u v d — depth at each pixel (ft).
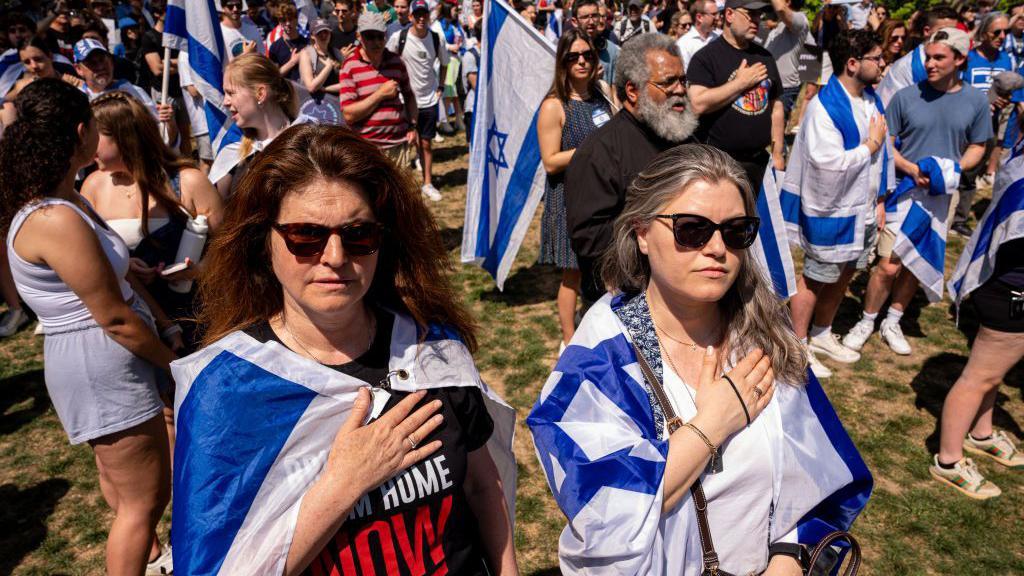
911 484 11.63
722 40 12.82
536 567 9.87
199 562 3.93
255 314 4.65
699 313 5.42
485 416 4.98
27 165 6.78
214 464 4.05
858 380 14.83
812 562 5.15
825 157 13.02
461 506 4.74
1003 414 13.71
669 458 4.81
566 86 14.19
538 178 15.49
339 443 4.17
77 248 6.82
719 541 5.13
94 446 7.72
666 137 10.06
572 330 14.85
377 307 4.83
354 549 4.28
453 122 37.63
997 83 20.98
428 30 24.39
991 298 10.44
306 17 28.53
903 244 14.61
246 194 4.31
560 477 4.91
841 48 12.91
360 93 19.58
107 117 8.30
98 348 7.36
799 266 20.49
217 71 16.57
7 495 11.56
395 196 4.55
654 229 5.16
